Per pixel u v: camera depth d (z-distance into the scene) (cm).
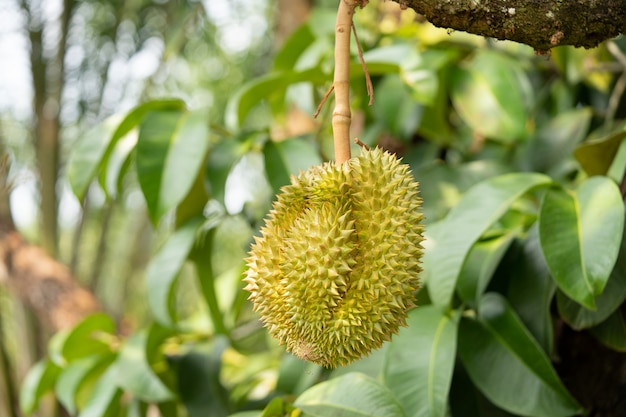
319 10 162
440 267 107
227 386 159
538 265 112
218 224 141
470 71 147
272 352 180
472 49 152
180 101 133
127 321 200
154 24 254
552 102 163
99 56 256
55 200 231
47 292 190
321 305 87
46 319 191
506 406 106
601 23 84
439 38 152
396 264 87
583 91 160
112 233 349
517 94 144
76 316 185
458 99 146
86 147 132
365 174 89
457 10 84
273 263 88
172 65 278
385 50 138
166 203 123
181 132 127
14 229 201
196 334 149
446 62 148
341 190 88
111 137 132
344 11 91
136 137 137
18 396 237
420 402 104
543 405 105
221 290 169
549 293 109
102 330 155
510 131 142
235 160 129
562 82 161
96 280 262
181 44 228
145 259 343
